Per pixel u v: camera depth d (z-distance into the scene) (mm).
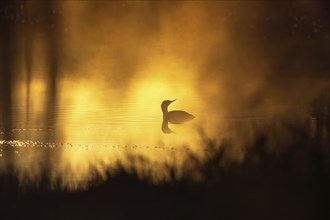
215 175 17484
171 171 18203
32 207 16359
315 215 14891
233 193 16125
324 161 17828
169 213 15398
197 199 15992
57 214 15836
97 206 16172
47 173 20172
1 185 18328
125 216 15422
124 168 19078
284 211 15102
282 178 16750
